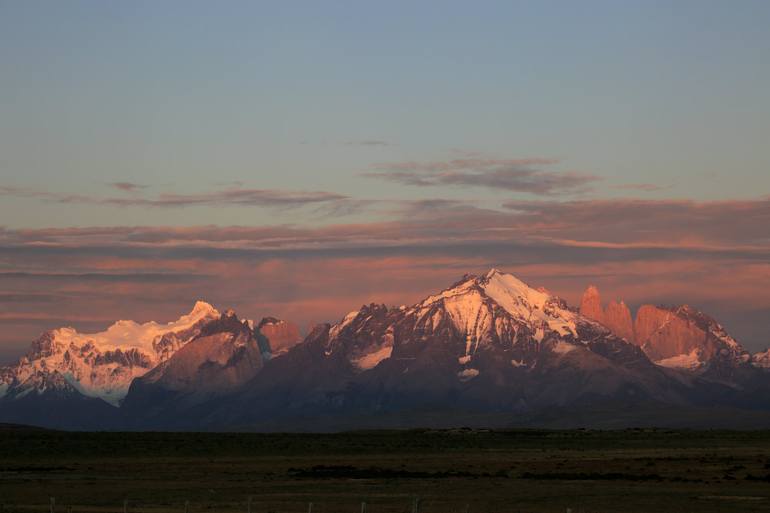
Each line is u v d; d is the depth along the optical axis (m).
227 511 124.25
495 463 196.38
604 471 174.00
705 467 178.50
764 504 129.75
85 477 171.00
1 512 123.69
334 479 165.12
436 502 133.62
